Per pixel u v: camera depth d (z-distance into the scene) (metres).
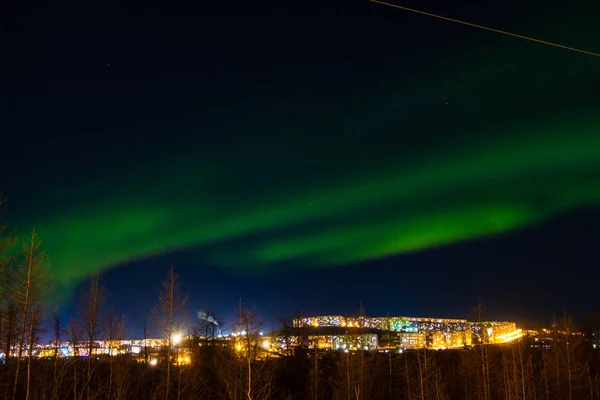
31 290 27.42
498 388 48.84
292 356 57.53
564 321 52.53
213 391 42.50
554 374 51.44
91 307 34.91
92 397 33.44
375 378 51.03
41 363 33.50
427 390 44.66
